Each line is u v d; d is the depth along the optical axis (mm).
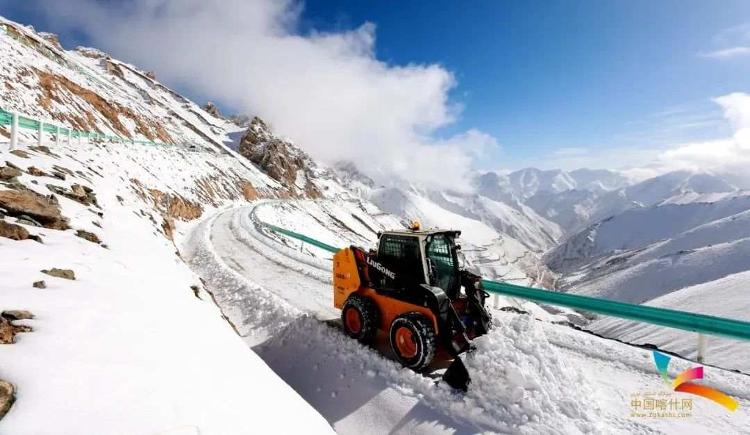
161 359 3004
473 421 4578
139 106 64812
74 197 7918
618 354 6359
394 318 6180
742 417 4676
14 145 9922
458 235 6633
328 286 10945
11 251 4266
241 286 10539
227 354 3811
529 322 5332
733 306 19219
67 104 28703
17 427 1814
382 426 4871
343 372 6012
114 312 3598
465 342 5480
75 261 4746
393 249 6383
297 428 2879
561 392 4516
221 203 37719
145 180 21922
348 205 136250
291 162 123812
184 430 2188
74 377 2363
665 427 4488
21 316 2879
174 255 10016
